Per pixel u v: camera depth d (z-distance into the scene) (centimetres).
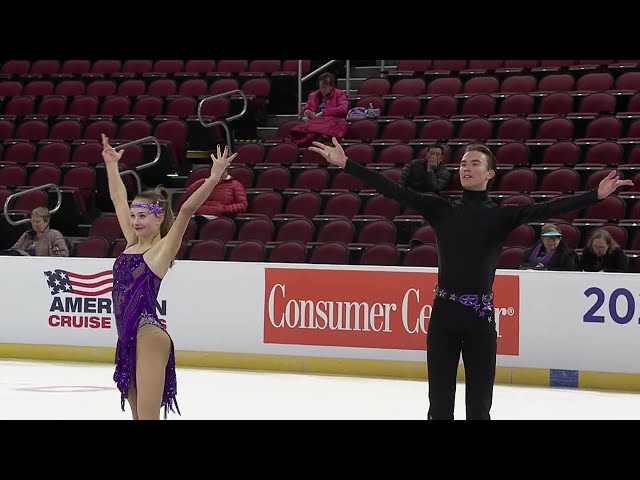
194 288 3678
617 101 4875
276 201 4522
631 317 3194
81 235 4844
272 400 2869
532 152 4616
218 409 2680
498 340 3338
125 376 1836
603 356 3222
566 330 3262
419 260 3788
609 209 4131
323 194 4519
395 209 4375
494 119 4841
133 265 1847
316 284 3534
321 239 4184
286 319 3572
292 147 4981
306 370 3547
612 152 4462
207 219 4419
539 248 3591
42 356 3862
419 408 2739
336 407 2747
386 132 4975
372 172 1906
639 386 3180
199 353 3675
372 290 3462
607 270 3428
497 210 1895
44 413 2573
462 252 1886
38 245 4062
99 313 3784
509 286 3328
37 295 3872
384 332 3447
